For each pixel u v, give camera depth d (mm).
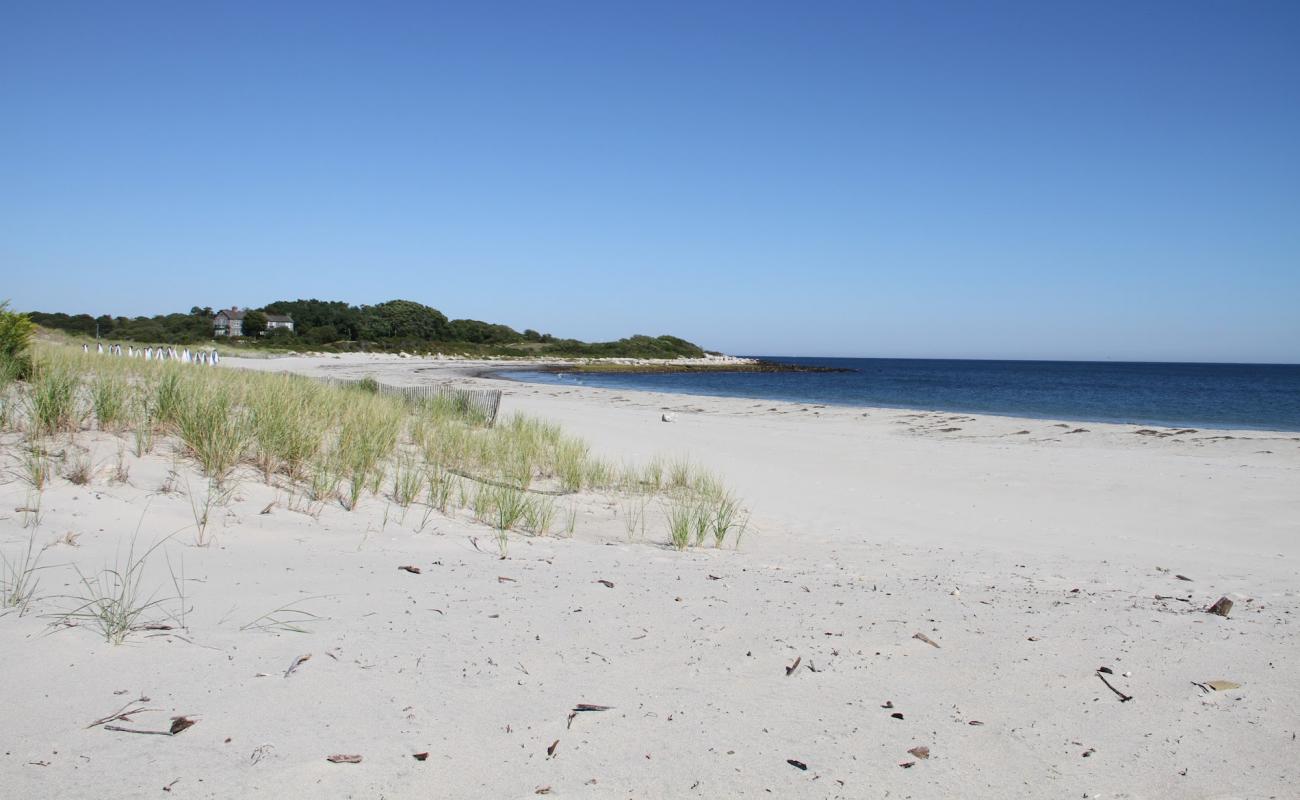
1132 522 9258
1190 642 4297
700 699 3217
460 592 4500
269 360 61656
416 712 2912
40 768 2338
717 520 7500
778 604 4734
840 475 12617
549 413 23688
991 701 3352
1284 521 9359
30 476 5371
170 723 2666
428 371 62594
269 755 2523
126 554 4398
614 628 4051
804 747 2844
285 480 6801
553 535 6797
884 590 5355
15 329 9625
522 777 2521
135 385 9172
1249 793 2646
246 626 3594
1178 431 21562
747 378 73625
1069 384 65375
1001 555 7285
